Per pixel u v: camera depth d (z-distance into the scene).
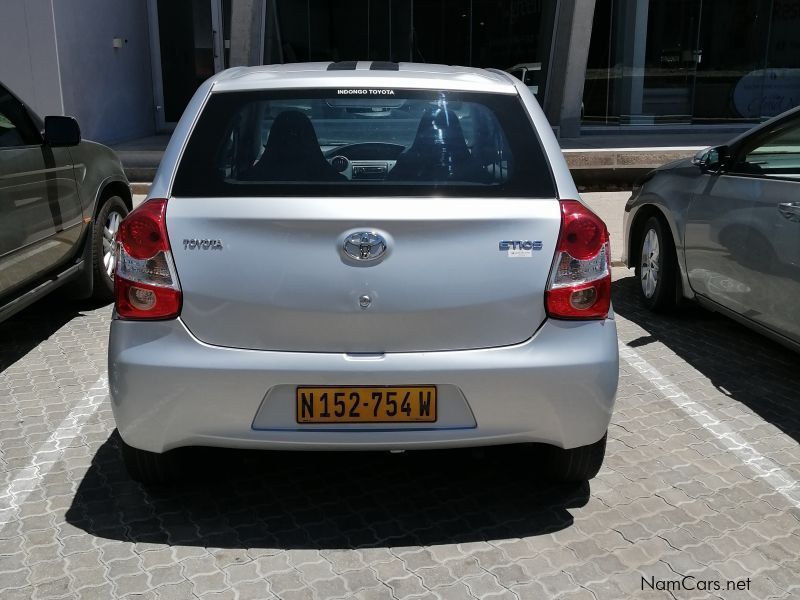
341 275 2.67
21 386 4.37
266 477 3.41
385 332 2.70
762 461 3.55
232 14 12.18
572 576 2.75
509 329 2.74
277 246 2.68
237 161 2.91
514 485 3.34
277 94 3.08
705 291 4.96
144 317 2.73
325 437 2.73
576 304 2.76
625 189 10.91
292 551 2.89
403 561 2.83
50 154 4.87
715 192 4.82
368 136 2.96
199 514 3.12
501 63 14.70
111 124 12.83
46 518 3.08
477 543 2.94
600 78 14.64
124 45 13.36
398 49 15.01
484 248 2.71
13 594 2.64
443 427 2.75
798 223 4.02
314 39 14.73
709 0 14.80
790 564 2.82
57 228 4.92
